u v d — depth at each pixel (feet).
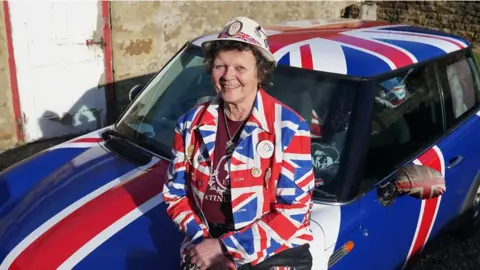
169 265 7.67
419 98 11.02
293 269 6.99
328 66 9.86
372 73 9.76
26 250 7.96
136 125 11.05
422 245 11.64
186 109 10.91
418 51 11.27
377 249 9.46
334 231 8.23
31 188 9.59
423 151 10.94
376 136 9.54
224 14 25.81
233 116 6.90
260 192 6.82
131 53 22.52
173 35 23.90
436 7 34.24
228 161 6.89
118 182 9.29
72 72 20.75
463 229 14.19
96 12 20.81
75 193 9.06
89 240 7.97
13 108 19.47
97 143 10.92
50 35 19.72
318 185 8.90
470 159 12.57
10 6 18.49
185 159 7.25
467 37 33.37
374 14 33.71
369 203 9.05
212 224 7.24
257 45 6.55
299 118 6.84
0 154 19.08
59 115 20.84
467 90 13.17
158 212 8.48
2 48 18.65
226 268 6.70
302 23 12.91
